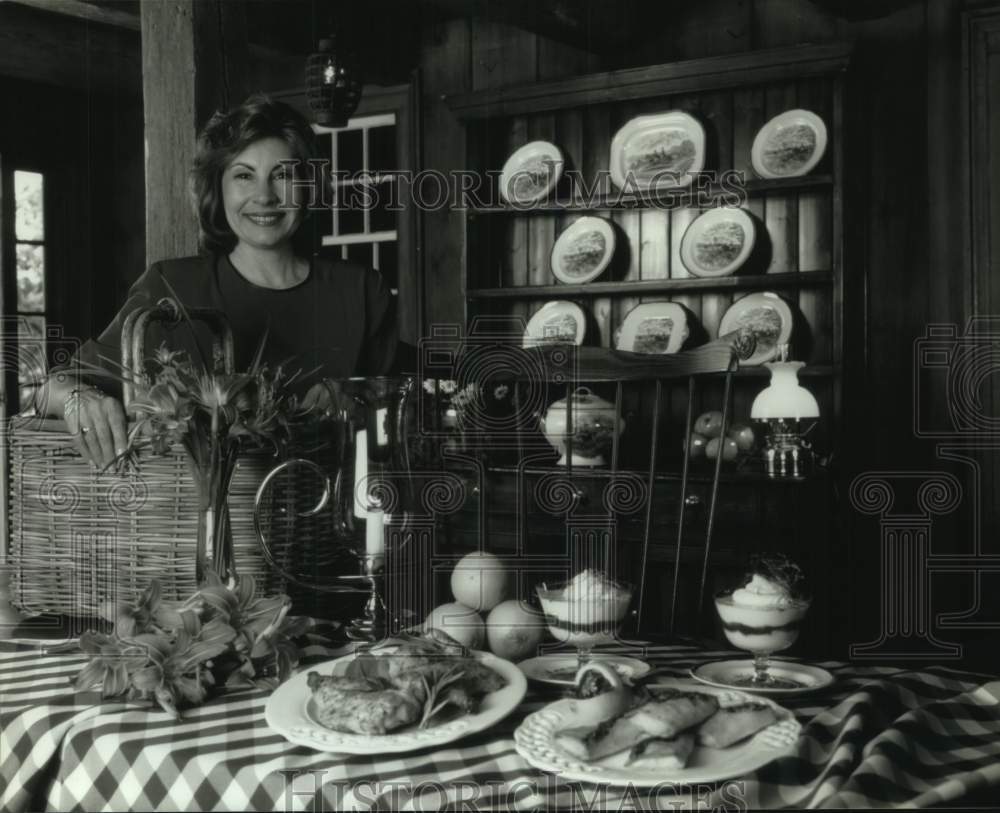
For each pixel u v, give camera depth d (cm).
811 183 393
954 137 405
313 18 467
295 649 134
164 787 108
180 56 316
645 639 162
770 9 428
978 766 110
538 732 111
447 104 462
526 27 423
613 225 448
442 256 509
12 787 119
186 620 128
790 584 134
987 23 397
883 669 141
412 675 116
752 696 120
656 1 444
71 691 130
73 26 564
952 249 407
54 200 602
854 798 96
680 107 435
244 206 197
